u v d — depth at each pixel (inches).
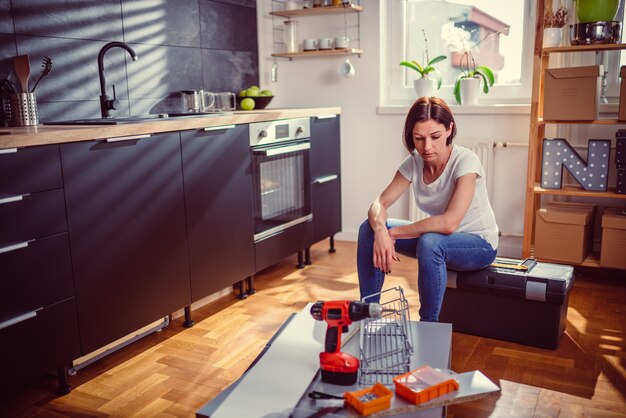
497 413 73.1
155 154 92.4
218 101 132.6
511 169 141.7
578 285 123.2
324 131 142.9
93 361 90.0
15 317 72.1
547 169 126.3
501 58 145.9
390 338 56.7
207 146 103.9
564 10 125.2
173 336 100.5
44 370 76.6
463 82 143.4
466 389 46.2
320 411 43.3
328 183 146.6
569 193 122.8
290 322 61.2
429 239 82.2
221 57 142.5
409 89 156.9
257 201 119.3
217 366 89.0
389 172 158.2
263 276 134.0
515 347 92.8
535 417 72.1
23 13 94.8
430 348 55.2
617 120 115.9
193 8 132.3
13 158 70.4
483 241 89.3
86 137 79.6
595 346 92.8
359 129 159.8
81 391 81.7
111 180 84.5
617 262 119.3
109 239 85.0
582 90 117.3
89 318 82.7
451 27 150.3
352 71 151.3
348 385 48.7
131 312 90.0
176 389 82.0
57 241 77.0
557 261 125.0
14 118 90.4
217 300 118.4
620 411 73.1
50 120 100.4
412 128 82.0
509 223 144.0
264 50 158.9
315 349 54.7
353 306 49.6
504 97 145.5
